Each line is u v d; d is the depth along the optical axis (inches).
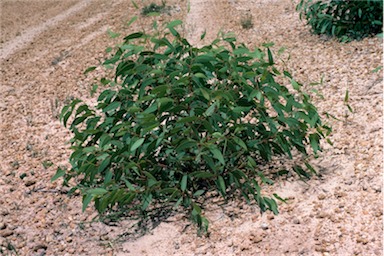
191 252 128.7
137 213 145.1
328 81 209.3
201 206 143.4
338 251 122.0
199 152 131.0
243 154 147.7
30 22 404.5
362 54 228.4
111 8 397.1
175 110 135.4
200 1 369.1
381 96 188.5
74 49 312.8
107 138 139.7
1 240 141.9
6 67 302.0
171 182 144.6
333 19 256.8
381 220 128.8
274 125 143.1
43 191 161.6
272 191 145.5
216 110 139.0
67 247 136.6
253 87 144.2
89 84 251.6
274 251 125.0
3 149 194.9
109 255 131.7
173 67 145.6
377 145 158.9
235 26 310.2
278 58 244.7
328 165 153.6
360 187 141.6
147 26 331.0
